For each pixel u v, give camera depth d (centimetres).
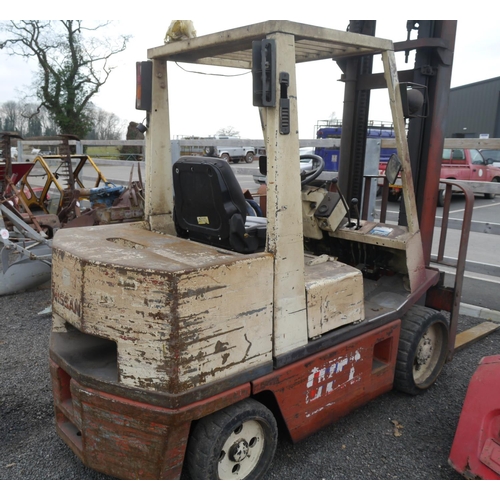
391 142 568
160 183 321
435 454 297
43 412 335
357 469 280
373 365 327
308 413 276
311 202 353
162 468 225
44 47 2491
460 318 535
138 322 217
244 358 238
